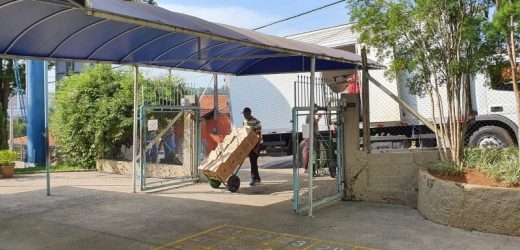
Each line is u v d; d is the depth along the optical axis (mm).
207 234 6023
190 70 10375
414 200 7555
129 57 8578
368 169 8008
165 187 9953
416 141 11781
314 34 13766
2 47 7027
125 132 12875
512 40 6227
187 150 10945
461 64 6848
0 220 7047
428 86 7480
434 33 6973
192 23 5785
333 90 8469
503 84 8773
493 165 6523
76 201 8500
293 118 7141
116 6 4863
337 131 8305
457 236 5695
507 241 5469
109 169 13297
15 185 10695
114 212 7480
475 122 11039
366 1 7434
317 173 10656
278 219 6762
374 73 11938
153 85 11898
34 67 16172
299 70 10898
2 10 5562
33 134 16188
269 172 12531
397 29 7133
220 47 8445
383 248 5273
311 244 5480
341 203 7941
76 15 6008
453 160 7039
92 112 13391
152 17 5043
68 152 14508
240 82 15422
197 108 10797
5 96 20547
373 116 12133
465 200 5965
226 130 15195
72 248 5555
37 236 6125
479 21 6555
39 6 5504
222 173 8992
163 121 11680
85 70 14062
